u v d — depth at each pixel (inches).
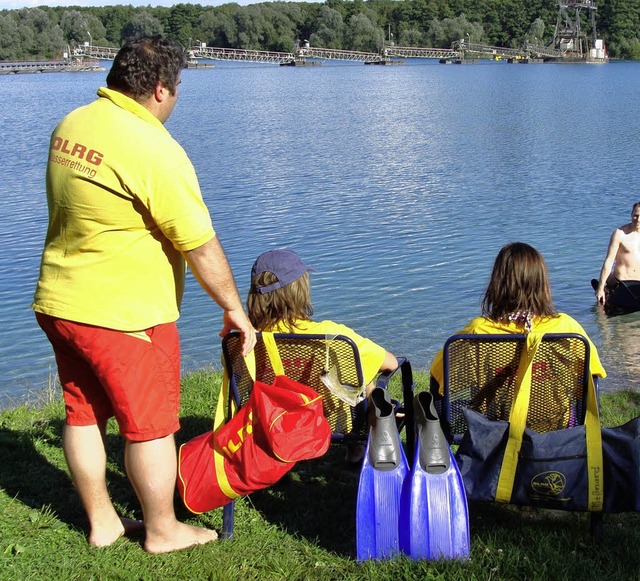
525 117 1667.1
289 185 860.6
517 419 131.3
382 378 153.9
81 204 120.3
